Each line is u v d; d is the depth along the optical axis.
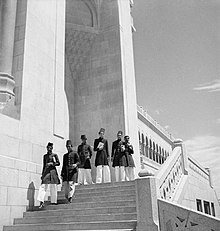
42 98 10.19
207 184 17.22
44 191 7.91
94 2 17.11
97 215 6.35
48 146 8.20
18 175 8.20
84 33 16.61
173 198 8.51
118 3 16.81
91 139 15.18
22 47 9.69
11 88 8.97
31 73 9.78
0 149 7.87
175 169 10.16
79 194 8.01
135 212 6.25
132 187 7.48
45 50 10.84
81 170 8.94
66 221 6.68
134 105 16.41
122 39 16.36
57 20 12.03
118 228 5.78
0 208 7.36
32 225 6.81
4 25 9.73
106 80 15.84
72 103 16.09
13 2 10.07
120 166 8.70
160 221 5.59
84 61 16.72
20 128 8.80
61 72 11.67
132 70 17.17
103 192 7.64
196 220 5.35
